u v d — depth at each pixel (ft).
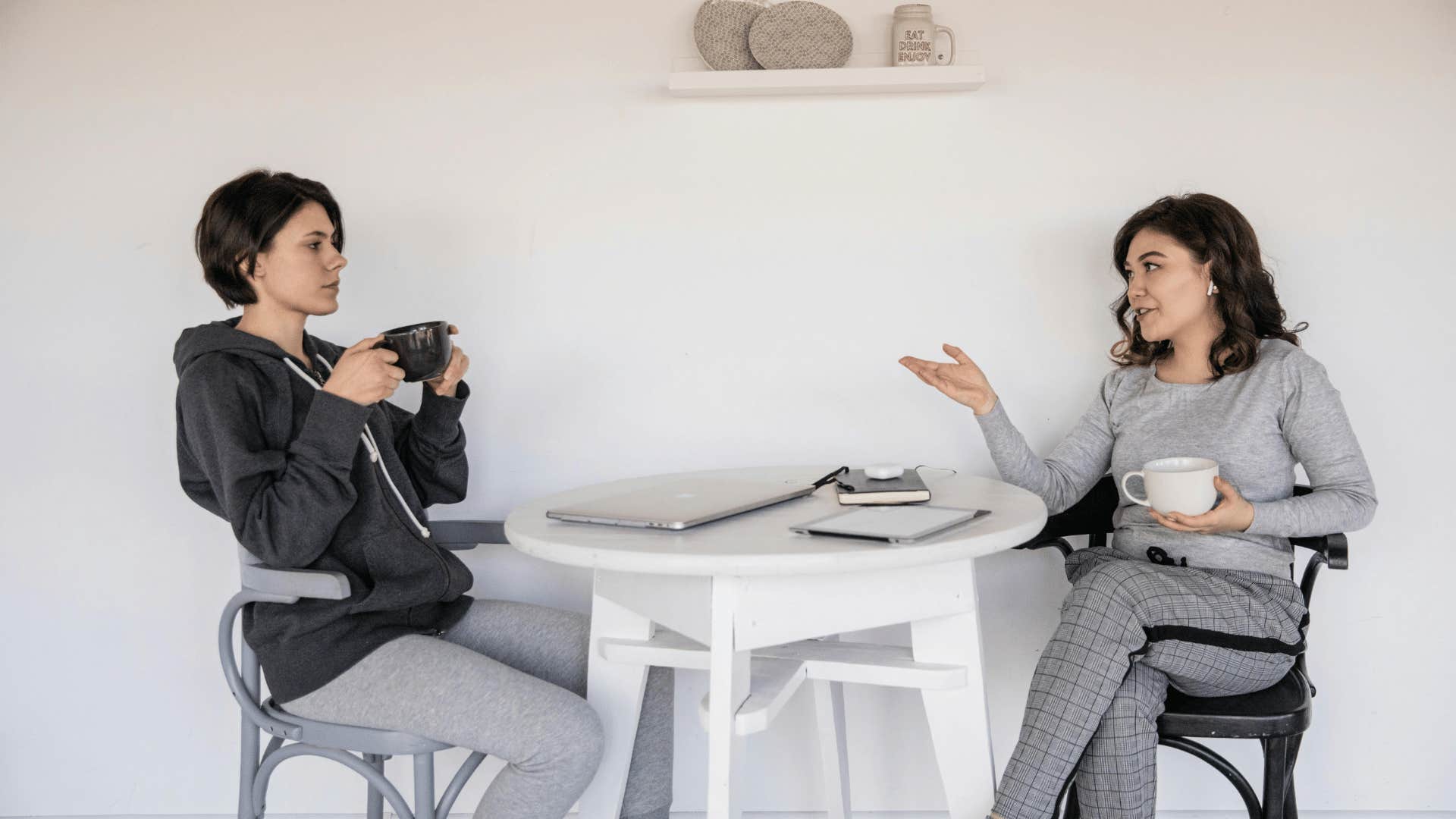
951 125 6.70
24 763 7.16
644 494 5.25
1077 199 6.70
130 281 6.94
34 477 7.03
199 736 7.14
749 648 4.31
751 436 6.90
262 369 5.13
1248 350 5.52
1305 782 6.88
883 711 6.95
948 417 6.82
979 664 4.73
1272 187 6.64
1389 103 6.57
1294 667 5.22
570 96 6.81
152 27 6.86
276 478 4.82
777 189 6.77
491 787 4.88
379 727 4.85
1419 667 6.75
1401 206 6.59
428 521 5.99
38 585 7.07
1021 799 4.56
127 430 7.00
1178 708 4.76
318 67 6.86
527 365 6.93
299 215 5.23
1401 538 6.72
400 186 6.88
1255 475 5.37
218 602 7.07
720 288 6.84
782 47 6.41
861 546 4.10
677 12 6.75
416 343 4.90
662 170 6.80
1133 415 5.89
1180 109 6.64
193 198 6.91
